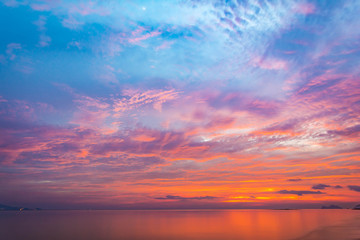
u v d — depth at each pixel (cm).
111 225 7638
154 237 4791
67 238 4778
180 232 5544
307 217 11244
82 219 11662
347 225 5959
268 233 5078
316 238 3938
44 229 6438
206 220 10206
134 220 10481
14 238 4866
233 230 5853
